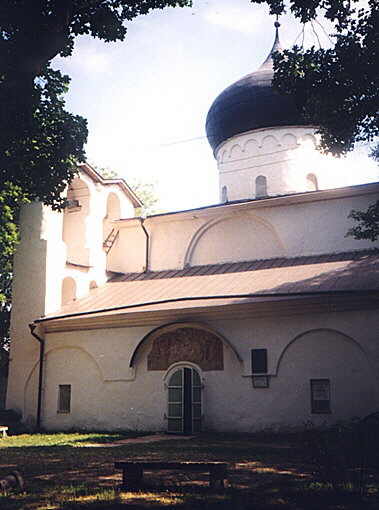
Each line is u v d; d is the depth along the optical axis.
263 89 28.55
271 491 9.09
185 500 8.51
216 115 29.84
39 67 13.22
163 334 21.19
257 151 29.05
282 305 19.19
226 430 19.52
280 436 18.09
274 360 19.17
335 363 18.36
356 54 15.95
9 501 8.41
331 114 16.84
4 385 27.98
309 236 23.62
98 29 14.45
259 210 24.84
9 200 19.16
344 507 7.96
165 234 26.89
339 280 19.61
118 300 23.38
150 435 19.62
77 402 22.23
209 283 22.95
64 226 26.33
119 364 21.69
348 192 23.06
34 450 15.35
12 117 13.50
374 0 15.82
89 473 11.16
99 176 26.42
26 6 13.00
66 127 15.12
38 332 23.19
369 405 17.66
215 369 20.08
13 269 24.39
